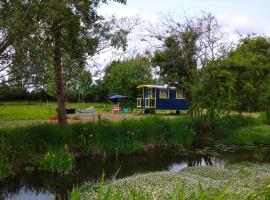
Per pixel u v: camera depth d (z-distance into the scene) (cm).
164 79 2042
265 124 2016
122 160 1206
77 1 1012
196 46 1822
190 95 1794
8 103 1494
